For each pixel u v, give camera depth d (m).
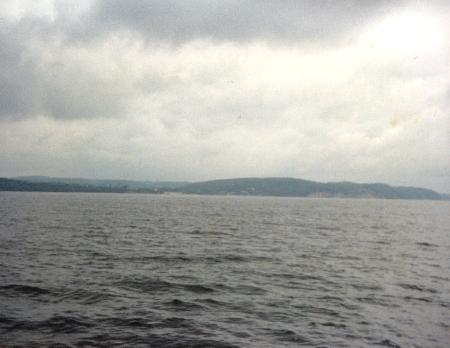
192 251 30.39
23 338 11.96
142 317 14.19
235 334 12.83
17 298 16.03
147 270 22.45
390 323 14.35
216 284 19.50
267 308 15.79
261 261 26.61
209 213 90.56
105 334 12.48
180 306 15.69
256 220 70.06
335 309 15.90
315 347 11.91
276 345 12.00
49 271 21.30
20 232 39.88
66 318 13.79
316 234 46.59
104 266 23.27
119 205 123.31
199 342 12.05
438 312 15.83
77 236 38.03
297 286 19.64
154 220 64.00
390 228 58.47
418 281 21.50
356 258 28.94
